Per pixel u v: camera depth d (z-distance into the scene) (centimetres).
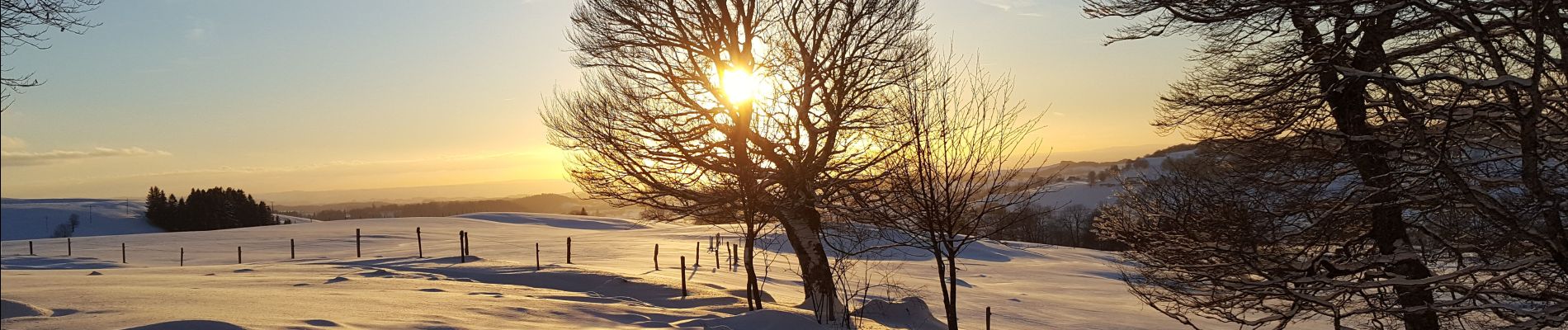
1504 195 1323
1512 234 1233
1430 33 1424
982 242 6712
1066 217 8106
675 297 2092
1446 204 1306
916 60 1756
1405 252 1377
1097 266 5450
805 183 1720
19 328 980
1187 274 1605
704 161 1761
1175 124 1675
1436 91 1416
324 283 2016
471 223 9712
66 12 1217
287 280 2098
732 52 1825
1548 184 1268
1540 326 1212
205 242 6350
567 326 1283
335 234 7212
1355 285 1337
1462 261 1417
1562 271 1245
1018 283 4116
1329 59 1365
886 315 1770
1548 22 1156
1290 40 1523
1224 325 2427
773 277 3362
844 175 1717
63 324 1009
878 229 1489
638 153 1847
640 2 1841
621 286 2270
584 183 1952
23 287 1669
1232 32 1530
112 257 4884
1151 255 1661
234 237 6888
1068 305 2878
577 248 5384
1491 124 1243
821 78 1791
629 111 1862
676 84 1850
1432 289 1345
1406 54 1434
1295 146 1495
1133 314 2703
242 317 1123
